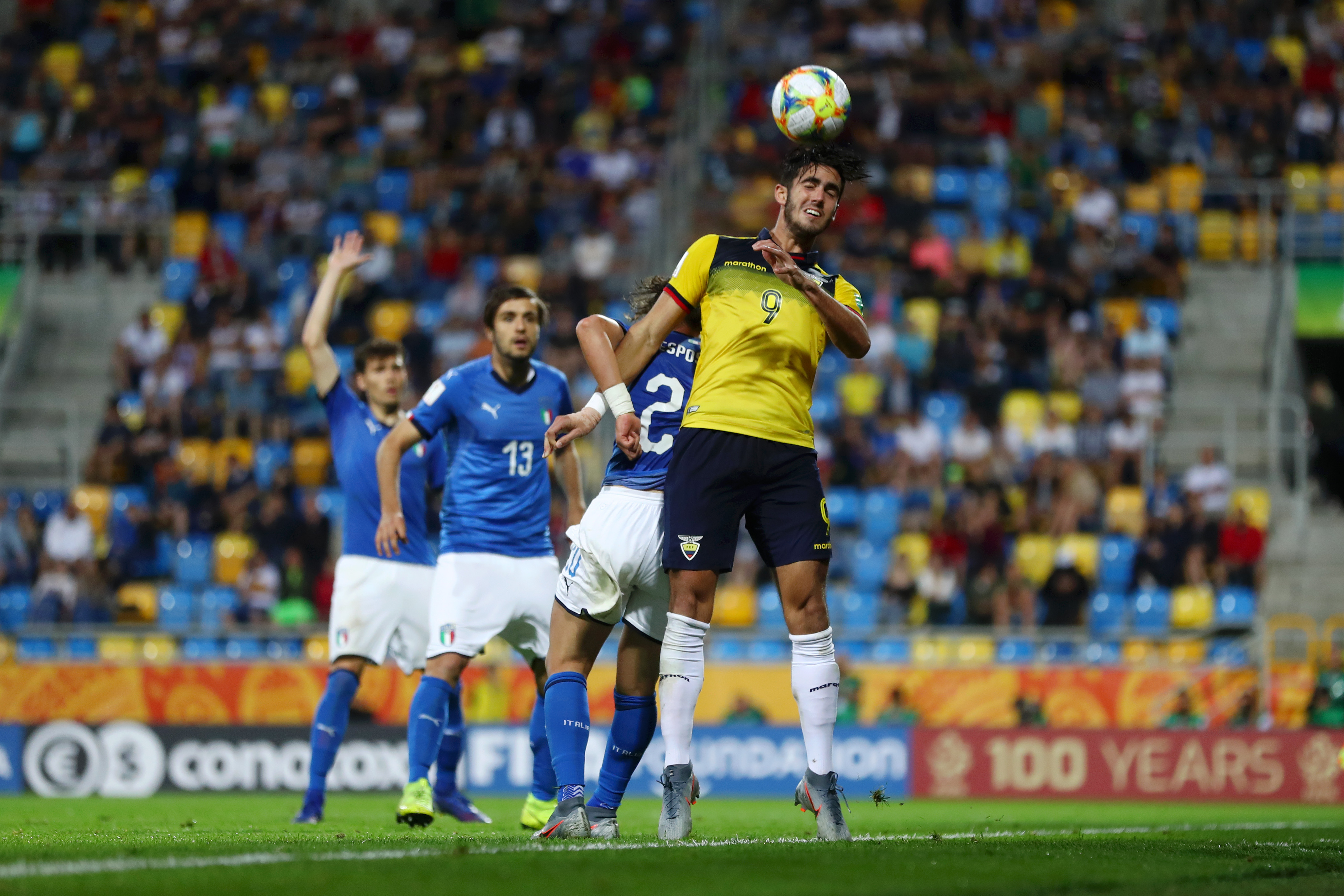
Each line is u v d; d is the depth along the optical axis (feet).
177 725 144.87
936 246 238.89
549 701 58.44
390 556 74.23
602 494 58.23
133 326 240.94
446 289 244.42
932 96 267.80
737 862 43.14
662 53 286.66
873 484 200.85
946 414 213.87
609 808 59.31
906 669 155.63
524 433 73.46
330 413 83.66
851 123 263.08
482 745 141.69
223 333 230.89
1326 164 261.03
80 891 36.60
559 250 243.60
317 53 301.22
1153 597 181.78
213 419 218.18
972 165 261.24
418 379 218.38
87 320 254.27
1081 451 205.57
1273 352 232.32
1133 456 202.08
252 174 275.80
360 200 267.39
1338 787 144.66
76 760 142.20
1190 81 274.77
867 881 38.99
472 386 73.05
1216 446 215.92
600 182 258.78
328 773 83.20
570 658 58.80
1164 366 226.38
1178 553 182.60
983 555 182.29
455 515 73.67
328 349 83.82
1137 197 255.50
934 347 225.15
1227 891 41.11
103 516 206.18
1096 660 173.37
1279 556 201.57
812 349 54.90
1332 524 206.90
